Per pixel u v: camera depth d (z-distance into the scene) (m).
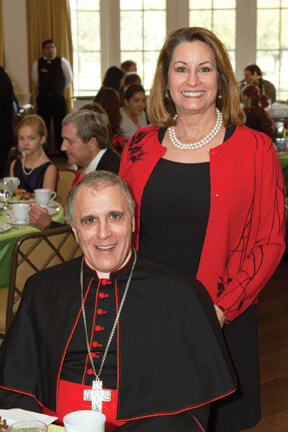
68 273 1.73
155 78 1.92
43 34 10.02
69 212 1.62
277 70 10.02
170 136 1.91
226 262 1.85
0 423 1.35
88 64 10.29
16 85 9.72
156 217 1.84
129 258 1.69
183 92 1.79
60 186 4.14
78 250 2.79
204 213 1.78
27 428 1.26
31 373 1.68
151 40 10.11
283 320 3.88
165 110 1.94
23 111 8.70
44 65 9.79
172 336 1.60
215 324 1.67
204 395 1.54
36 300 1.72
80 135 3.02
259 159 1.81
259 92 6.17
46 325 1.68
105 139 3.10
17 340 1.70
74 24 10.14
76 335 1.64
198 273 1.83
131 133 5.88
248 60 10.00
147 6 10.00
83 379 1.58
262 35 9.93
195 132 1.86
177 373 1.57
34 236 2.56
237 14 9.87
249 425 2.00
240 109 1.87
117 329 1.61
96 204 1.54
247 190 1.79
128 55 10.19
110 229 1.56
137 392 1.56
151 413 1.53
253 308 1.95
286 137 5.92
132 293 1.65
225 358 1.61
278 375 3.18
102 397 1.54
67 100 10.22
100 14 10.09
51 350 1.65
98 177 1.58
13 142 7.55
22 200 3.63
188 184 1.80
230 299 1.78
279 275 4.70
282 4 9.82
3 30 9.57
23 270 2.57
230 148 1.81
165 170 1.85
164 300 1.63
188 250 1.82
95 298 1.66
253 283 1.80
